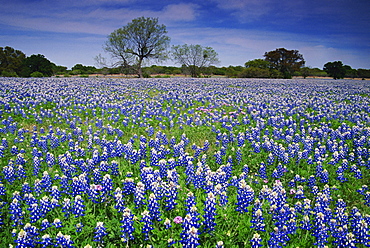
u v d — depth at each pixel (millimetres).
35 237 4789
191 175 7066
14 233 4781
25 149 9742
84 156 9258
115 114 15227
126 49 67062
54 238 4832
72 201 5961
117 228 5293
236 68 111125
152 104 17969
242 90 28016
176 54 79938
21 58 87812
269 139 11906
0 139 10391
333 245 5246
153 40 68688
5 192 6340
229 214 5801
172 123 13250
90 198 5922
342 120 15094
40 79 38250
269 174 8578
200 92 25078
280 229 5082
